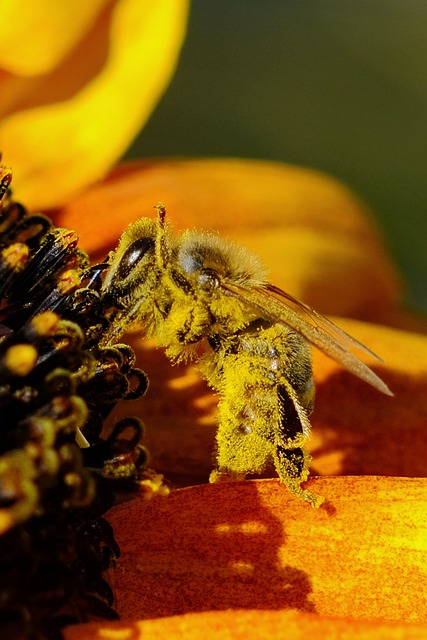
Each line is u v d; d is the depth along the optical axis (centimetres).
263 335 11
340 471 12
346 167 15
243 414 11
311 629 10
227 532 11
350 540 11
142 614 11
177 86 15
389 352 12
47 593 10
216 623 10
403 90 15
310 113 15
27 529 10
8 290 11
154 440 12
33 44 12
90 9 12
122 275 11
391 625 10
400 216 15
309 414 12
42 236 11
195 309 11
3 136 13
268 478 11
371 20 15
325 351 11
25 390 10
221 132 15
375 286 13
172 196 13
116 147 13
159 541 11
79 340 11
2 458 10
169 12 13
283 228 13
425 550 11
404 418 12
